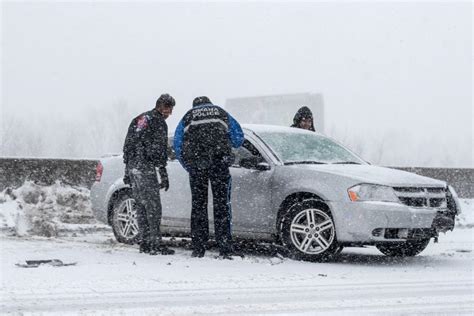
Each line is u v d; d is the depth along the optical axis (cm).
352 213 770
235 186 855
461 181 1661
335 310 484
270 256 852
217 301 509
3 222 1112
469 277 682
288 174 822
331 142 934
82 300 498
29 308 463
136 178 836
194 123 802
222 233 802
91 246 892
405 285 618
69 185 1291
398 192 775
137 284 580
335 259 834
